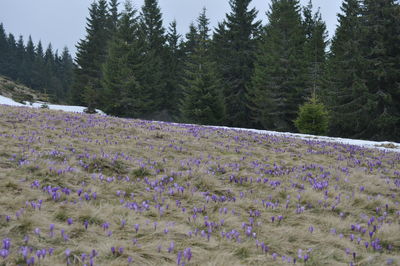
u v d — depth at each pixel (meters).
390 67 33.81
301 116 28.95
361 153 14.36
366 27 35.19
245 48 55.78
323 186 7.88
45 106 42.12
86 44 67.31
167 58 64.94
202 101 43.44
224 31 55.47
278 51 48.72
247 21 55.41
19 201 4.79
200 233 4.64
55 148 8.62
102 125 14.09
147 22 64.00
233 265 3.70
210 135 14.84
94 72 66.38
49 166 6.72
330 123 37.78
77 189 5.93
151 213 5.25
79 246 3.69
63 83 138.50
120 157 8.52
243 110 52.69
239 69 53.81
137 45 54.16
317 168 10.03
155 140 11.94
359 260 4.23
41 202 4.89
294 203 6.56
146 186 6.75
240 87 54.84
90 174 7.01
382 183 8.73
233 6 55.59
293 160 11.15
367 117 34.66
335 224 5.47
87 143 9.95
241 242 4.47
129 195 6.18
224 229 4.80
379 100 34.34
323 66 53.69
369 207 6.74
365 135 37.06
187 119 45.34
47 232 4.05
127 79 50.41
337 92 38.00
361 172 9.86
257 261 3.96
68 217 4.61
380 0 35.41
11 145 8.27
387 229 5.23
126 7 56.56
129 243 4.04
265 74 46.75
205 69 46.16
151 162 8.46
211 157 10.14
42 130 11.24
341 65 38.78
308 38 65.31
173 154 9.96
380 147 18.88
